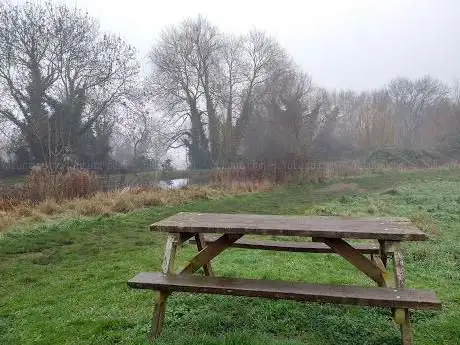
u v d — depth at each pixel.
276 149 27.92
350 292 3.05
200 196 15.26
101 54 24.69
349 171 27.89
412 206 12.34
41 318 3.92
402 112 66.56
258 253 6.59
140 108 27.50
